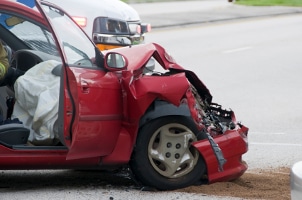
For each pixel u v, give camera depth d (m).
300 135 17.42
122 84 11.22
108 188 11.77
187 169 11.55
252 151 15.48
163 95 11.15
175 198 11.04
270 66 30.20
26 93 11.52
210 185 11.77
